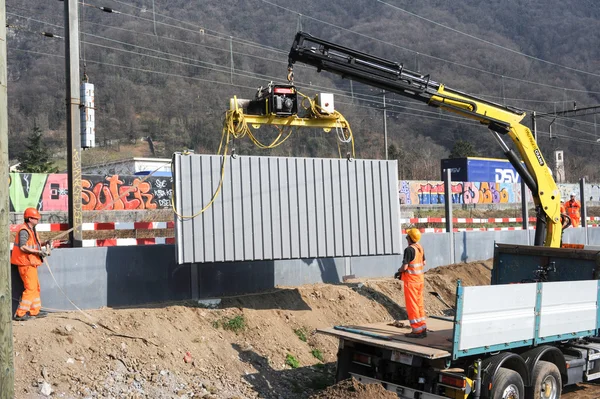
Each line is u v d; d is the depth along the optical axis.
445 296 15.52
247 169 11.25
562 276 10.91
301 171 11.73
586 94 110.56
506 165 41.66
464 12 163.88
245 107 11.04
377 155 62.19
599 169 80.19
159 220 21.44
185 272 11.87
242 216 11.13
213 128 79.44
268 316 11.84
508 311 8.64
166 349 9.88
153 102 85.31
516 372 8.71
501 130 12.93
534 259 11.30
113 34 95.44
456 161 39.75
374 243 12.37
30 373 8.36
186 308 11.12
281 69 91.44
